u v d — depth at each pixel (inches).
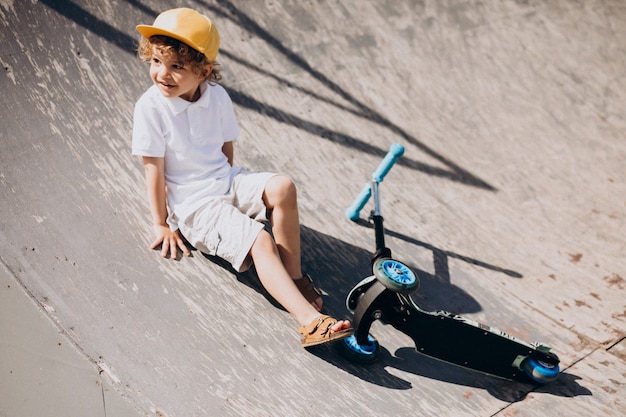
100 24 154.3
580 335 122.7
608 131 175.3
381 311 105.7
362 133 157.9
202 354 106.0
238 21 170.9
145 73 150.7
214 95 114.8
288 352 109.9
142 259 117.3
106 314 108.0
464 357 110.7
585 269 137.4
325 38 176.4
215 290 116.6
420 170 153.6
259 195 112.0
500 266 135.0
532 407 108.0
